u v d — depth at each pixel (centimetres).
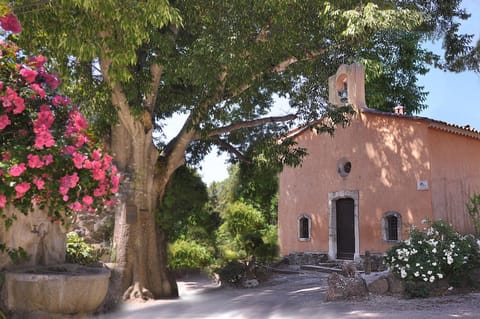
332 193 1947
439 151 1653
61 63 887
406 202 1667
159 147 1409
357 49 1168
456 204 1484
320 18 1026
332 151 1972
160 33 991
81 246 903
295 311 921
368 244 1775
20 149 472
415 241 1035
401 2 1177
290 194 2170
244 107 1264
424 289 980
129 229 1107
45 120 496
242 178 1659
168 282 1186
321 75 1274
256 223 1847
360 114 1852
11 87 500
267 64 1102
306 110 1343
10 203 538
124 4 767
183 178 1410
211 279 1645
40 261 698
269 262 1759
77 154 494
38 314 604
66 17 792
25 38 810
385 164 1753
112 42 844
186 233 1647
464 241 1029
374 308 887
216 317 897
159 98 1195
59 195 500
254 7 960
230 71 1016
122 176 1112
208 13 986
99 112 1050
